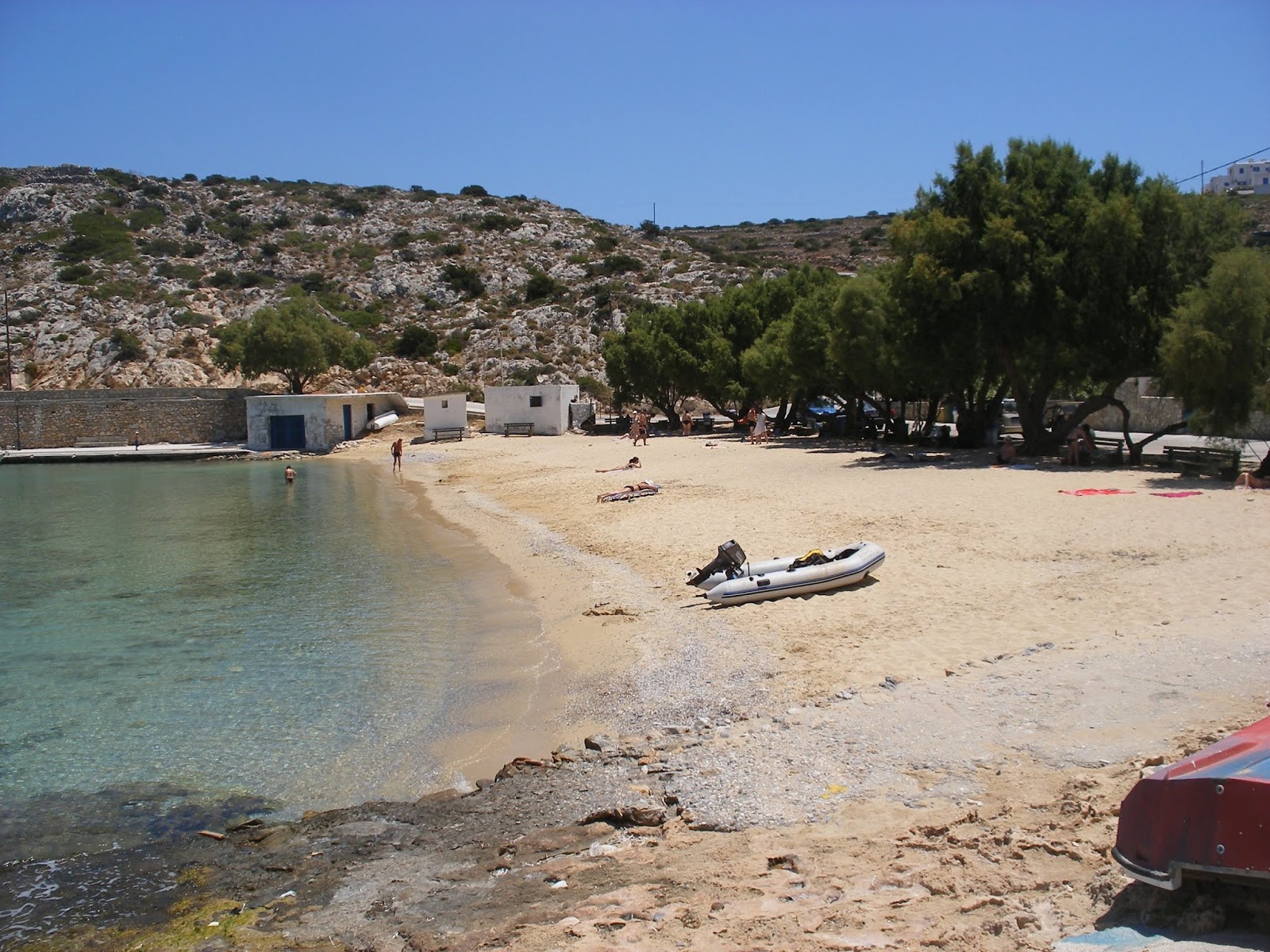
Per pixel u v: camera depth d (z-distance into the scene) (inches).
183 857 325.4
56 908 291.9
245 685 518.9
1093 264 1135.6
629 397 2413.9
